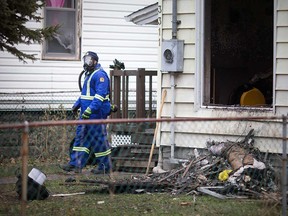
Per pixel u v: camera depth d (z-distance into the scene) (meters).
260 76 31.89
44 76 37.69
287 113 25.77
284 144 18.58
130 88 38.50
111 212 20.16
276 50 26.50
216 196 22.44
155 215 19.83
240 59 35.19
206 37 28.86
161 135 29.17
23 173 15.78
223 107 27.78
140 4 39.72
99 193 23.42
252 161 24.16
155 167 29.38
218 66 34.75
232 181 23.20
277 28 26.47
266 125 26.50
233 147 25.45
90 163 30.05
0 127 15.20
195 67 28.42
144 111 32.16
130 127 31.80
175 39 28.55
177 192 23.47
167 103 29.12
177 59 28.44
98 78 28.62
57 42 38.16
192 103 28.48
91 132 27.88
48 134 35.03
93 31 38.91
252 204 21.25
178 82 28.84
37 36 26.44
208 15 28.86
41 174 22.33
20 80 37.09
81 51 38.59
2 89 36.72
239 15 35.03
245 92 29.98
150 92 32.47
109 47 39.19
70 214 19.77
